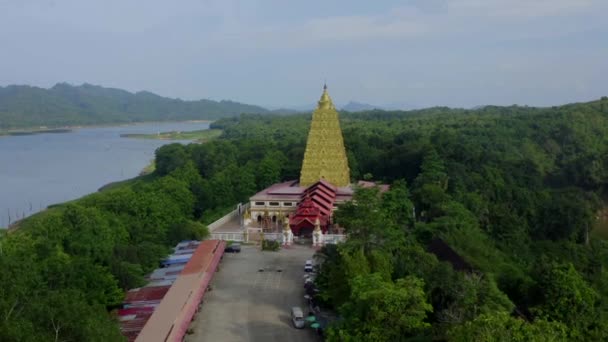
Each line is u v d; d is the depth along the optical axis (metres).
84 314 55.75
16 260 68.25
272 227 146.00
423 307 67.88
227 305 93.19
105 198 133.62
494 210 152.38
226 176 177.00
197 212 170.25
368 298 67.88
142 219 128.75
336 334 69.81
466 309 72.56
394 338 66.31
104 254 98.38
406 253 90.88
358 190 107.19
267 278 106.81
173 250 120.62
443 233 119.00
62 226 106.19
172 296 87.06
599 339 75.12
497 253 128.25
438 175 160.38
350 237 92.75
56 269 82.56
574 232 158.12
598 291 101.62
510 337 52.72
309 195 144.12
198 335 81.38
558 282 81.06
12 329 48.66
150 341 71.12
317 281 92.88
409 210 131.88
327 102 161.38
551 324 57.69
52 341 52.41
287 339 80.06
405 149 192.62
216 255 113.69
